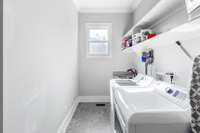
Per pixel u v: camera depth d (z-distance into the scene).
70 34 2.98
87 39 4.12
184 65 1.61
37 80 1.39
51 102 1.80
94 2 3.65
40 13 1.45
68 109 2.77
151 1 2.64
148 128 0.99
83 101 4.16
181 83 1.67
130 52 3.97
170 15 1.98
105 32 4.20
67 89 2.69
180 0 1.56
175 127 1.00
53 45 1.88
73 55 3.32
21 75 1.10
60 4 2.21
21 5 1.09
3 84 0.89
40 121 1.47
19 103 1.07
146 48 2.67
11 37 0.97
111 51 4.12
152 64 2.48
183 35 1.29
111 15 4.12
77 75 3.94
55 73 1.96
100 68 4.15
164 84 1.68
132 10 4.02
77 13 3.94
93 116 3.09
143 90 1.75
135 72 3.53
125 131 1.08
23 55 1.12
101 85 4.16
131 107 1.12
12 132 0.98
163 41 1.67
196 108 0.98
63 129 2.38
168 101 1.30
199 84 0.99
